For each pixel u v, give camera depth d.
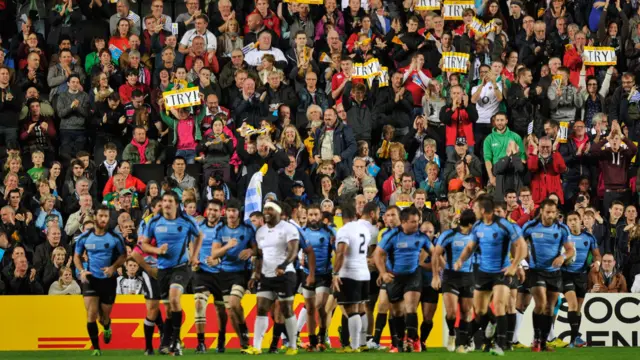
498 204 55.62
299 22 89.06
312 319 57.75
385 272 55.50
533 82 89.75
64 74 82.81
